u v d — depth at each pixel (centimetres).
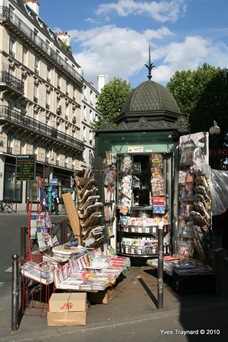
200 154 688
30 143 3844
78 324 470
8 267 863
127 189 822
